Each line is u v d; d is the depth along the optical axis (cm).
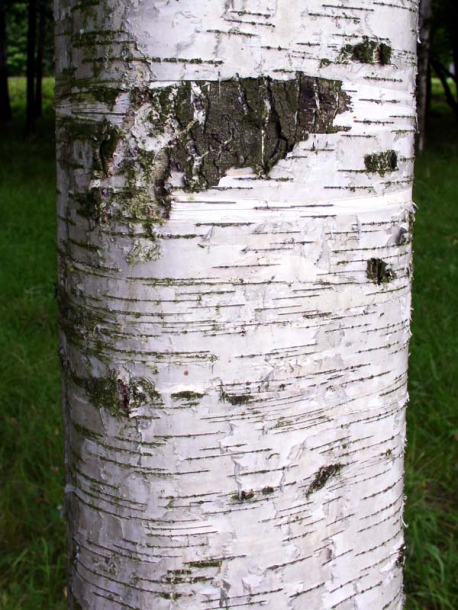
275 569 129
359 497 137
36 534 285
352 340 128
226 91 111
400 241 132
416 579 261
